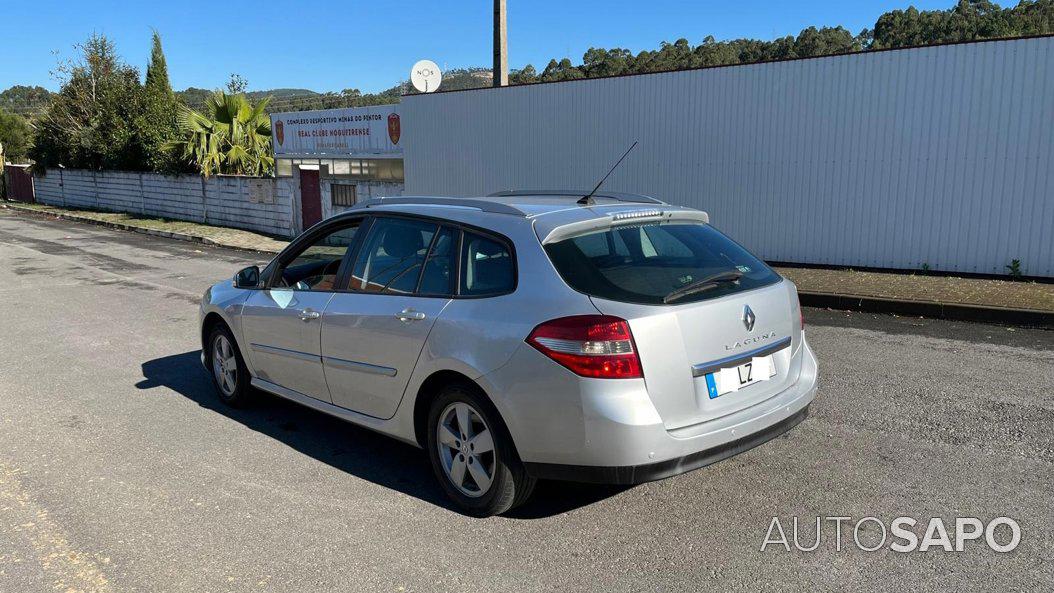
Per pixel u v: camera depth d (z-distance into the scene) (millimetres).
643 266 3521
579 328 3197
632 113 12758
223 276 12844
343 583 3143
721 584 3057
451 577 3172
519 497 3592
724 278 3600
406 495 3994
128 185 26969
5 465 4496
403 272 4082
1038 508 3625
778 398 3691
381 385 4086
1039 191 9656
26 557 3406
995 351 6613
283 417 5336
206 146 22891
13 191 36500
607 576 3143
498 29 15250
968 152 10039
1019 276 9898
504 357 3387
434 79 17156
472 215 3902
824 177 11164
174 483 4199
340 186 18031
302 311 4574
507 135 14453
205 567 3287
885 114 10539
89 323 8828
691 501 3809
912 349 6746
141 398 5832
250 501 3949
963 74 9906
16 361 7047
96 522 3736
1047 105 9438
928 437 4562
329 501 3934
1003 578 3037
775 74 11305
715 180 12109
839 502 3750
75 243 18938
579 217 3652
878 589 2984
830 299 8852
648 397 3191
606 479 3246
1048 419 4812
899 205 10648
